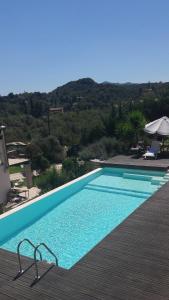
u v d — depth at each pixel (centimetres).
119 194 1366
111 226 1053
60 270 657
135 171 1562
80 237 985
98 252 716
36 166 2448
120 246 738
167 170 1488
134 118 1942
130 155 1838
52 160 2920
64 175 1728
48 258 866
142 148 1877
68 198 1347
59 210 1218
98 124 2867
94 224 1075
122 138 2031
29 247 941
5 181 1598
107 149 2347
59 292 586
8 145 3002
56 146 3002
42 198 1227
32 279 631
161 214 914
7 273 658
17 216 1103
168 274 619
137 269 641
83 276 629
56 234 1016
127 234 798
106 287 590
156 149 1741
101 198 1330
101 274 631
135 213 931
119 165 1605
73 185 1413
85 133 3016
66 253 891
